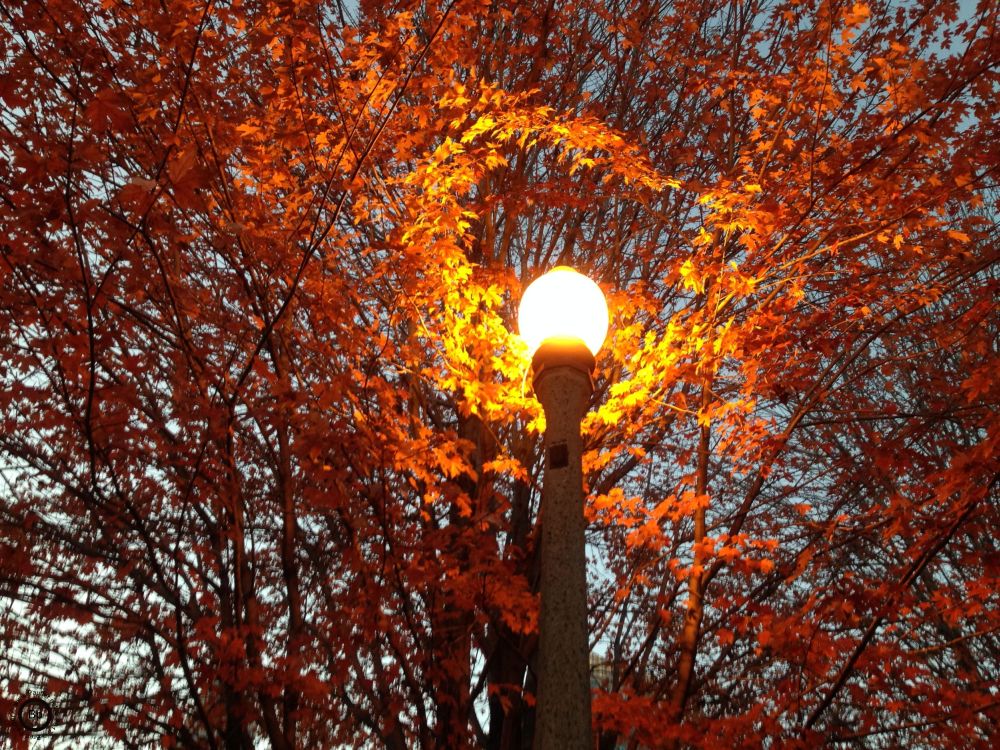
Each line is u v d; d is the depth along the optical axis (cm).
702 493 614
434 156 581
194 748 600
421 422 691
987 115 595
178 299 554
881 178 586
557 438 320
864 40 745
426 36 593
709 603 598
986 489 456
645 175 648
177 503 749
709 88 782
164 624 704
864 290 615
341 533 858
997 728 508
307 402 523
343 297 596
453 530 570
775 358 620
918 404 778
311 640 638
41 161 393
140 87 532
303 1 496
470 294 592
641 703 518
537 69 846
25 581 696
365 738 736
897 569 711
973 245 642
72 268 481
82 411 589
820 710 514
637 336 650
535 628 574
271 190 590
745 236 619
